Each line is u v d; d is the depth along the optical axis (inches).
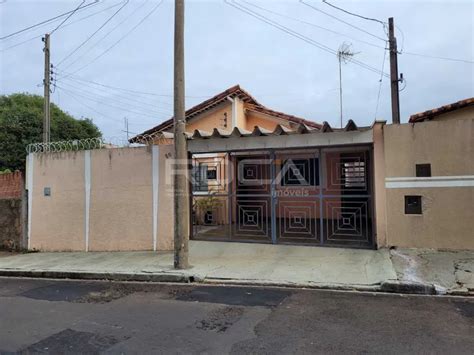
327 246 334.6
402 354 145.0
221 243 369.4
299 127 327.6
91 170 411.8
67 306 223.5
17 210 452.8
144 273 290.7
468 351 146.8
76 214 417.7
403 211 312.0
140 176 390.9
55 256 395.2
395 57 513.0
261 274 274.5
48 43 628.4
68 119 1011.9
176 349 154.1
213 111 601.9
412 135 310.5
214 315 196.2
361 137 317.7
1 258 407.8
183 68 304.0
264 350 151.1
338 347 152.3
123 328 180.4
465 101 406.0
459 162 298.2
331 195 343.3
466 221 295.9
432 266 261.7
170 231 377.7
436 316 186.2
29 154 447.8
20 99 1159.0
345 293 232.2
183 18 302.8
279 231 379.6
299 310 200.8
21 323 193.2
